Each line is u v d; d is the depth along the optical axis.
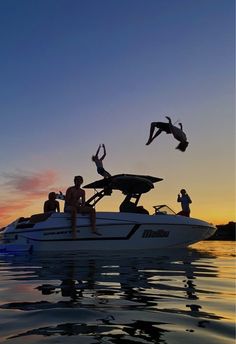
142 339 2.01
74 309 2.74
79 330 2.17
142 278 4.60
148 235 10.76
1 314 2.58
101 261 7.07
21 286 3.92
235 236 24.25
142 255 8.74
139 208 11.29
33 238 10.29
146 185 11.11
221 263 6.83
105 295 3.36
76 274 5.01
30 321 2.38
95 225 10.39
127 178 10.73
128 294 3.43
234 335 2.10
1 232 10.73
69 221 10.41
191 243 11.38
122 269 5.64
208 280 4.48
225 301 3.12
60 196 11.16
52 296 3.31
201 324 2.34
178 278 4.64
